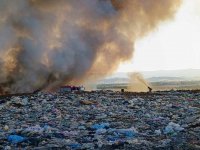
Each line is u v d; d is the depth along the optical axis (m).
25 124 20.12
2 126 19.59
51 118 22.12
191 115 21.75
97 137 16.03
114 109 25.39
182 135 16.00
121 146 14.14
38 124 20.05
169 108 25.52
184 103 28.12
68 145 14.64
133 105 27.22
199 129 17.16
